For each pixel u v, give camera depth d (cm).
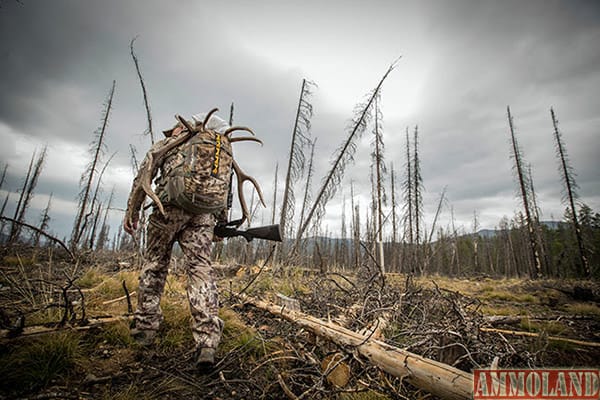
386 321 321
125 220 214
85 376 166
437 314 386
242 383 182
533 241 2236
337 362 186
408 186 2258
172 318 248
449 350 241
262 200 264
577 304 727
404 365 178
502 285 1184
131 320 232
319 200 977
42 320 221
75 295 303
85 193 1419
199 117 240
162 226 207
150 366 187
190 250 204
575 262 2842
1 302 255
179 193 194
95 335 209
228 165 218
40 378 154
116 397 147
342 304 428
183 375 179
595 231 2969
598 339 411
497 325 463
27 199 1830
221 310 303
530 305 748
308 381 195
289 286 569
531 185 2711
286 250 1104
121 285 372
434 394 163
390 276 1058
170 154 212
